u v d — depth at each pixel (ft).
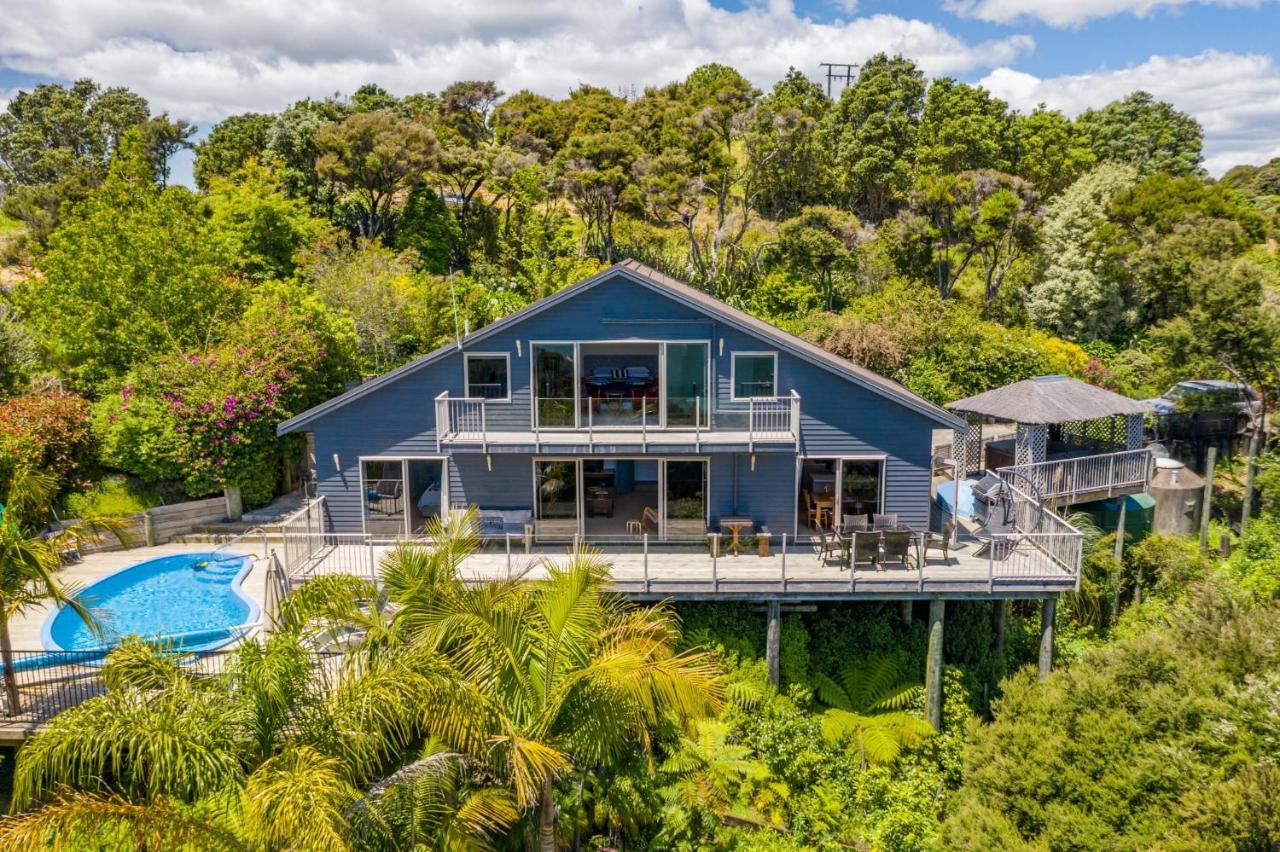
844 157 218.59
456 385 70.90
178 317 98.68
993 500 71.05
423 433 71.51
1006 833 47.83
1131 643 54.60
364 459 71.87
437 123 222.69
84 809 28.07
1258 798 41.42
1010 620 74.13
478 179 181.37
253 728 34.73
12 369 90.17
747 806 55.06
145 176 126.31
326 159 161.68
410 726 41.83
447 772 38.27
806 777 58.44
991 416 83.97
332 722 34.81
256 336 91.15
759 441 68.03
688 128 185.68
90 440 84.89
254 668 35.24
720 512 71.82
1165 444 116.16
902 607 68.90
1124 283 162.40
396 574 42.16
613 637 45.34
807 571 63.87
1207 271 119.24
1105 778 47.44
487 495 72.59
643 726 41.16
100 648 59.72
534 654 40.78
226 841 30.27
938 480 93.20
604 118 221.46
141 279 98.68
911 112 245.04
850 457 70.64
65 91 318.04
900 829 55.11
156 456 82.94
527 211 181.47
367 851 34.68
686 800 51.96
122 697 33.55
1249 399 114.83
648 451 68.08
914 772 59.57
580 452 68.23
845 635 67.21
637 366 71.82
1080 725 50.80
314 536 67.97
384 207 171.42
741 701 60.34
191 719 33.37
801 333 135.13
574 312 69.56
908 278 163.84
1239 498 109.81
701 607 64.80
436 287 124.36
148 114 321.52
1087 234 164.66
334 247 133.59
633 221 179.93
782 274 154.10
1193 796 43.50
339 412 71.10
